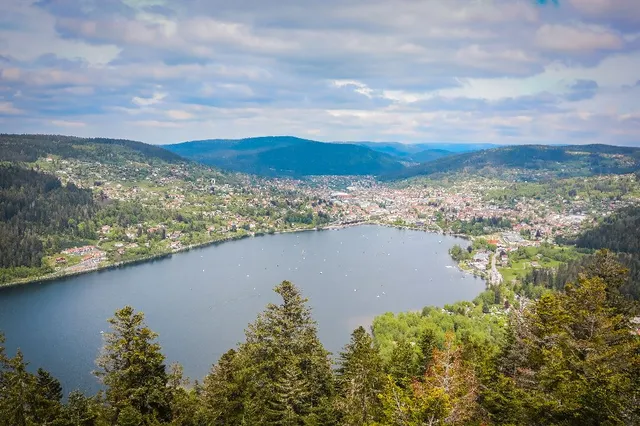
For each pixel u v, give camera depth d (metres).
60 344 147.25
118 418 44.00
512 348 58.75
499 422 47.81
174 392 49.62
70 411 55.00
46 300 192.12
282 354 57.28
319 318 174.62
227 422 55.09
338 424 52.50
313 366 58.38
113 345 44.59
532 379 48.47
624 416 36.31
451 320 150.50
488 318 158.00
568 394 39.66
